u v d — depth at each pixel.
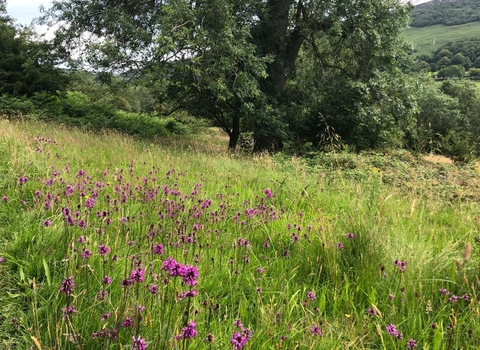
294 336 2.09
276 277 2.89
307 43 17.17
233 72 11.57
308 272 3.03
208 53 10.95
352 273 2.99
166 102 16.92
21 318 2.10
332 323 2.31
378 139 15.40
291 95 15.45
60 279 2.43
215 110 15.44
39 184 4.17
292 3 14.30
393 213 4.49
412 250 3.19
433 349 2.15
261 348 2.02
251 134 15.84
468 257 2.75
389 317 2.41
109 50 11.53
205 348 1.92
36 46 17.08
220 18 10.86
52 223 3.10
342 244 3.21
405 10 14.08
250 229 3.74
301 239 3.49
